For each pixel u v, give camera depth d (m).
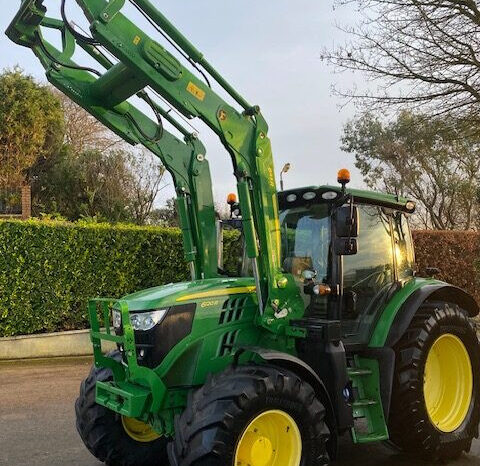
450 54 10.30
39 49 4.47
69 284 9.36
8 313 8.96
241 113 4.20
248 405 3.45
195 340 3.93
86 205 19.62
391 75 10.77
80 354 9.38
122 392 3.81
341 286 4.48
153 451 4.61
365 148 24.19
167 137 4.79
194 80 4.04
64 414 6.16
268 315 4.11
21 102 19.47
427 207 22.66
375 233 5.02
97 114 4.63
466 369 5.09
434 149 18.00
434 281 5.30
